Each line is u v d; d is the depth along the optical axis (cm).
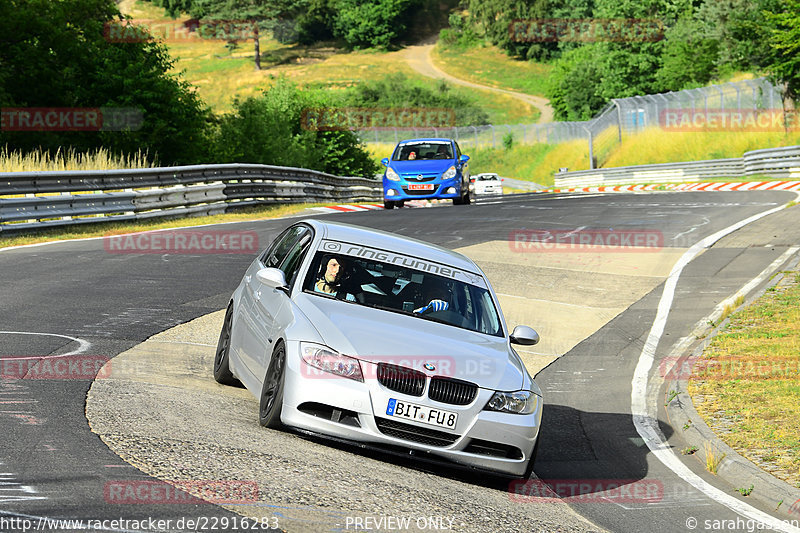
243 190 5194
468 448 1220
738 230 3903
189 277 2677
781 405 1727
